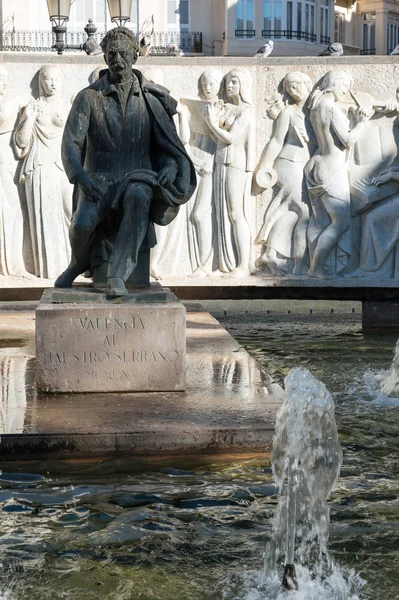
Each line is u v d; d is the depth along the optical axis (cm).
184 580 580
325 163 1440
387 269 1453
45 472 749
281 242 1459
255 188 1463
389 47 5100
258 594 566
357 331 1463
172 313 893
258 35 4369
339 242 1451
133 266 914
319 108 1430
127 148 933
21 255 1445
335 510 685
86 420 805
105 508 681
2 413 825
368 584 580
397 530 653
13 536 635
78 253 946
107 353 894
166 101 946
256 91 1449
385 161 1441
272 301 1648
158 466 761
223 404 857
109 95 933
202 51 4297
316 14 4541
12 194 1437
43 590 565
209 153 1455
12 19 3959
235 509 681
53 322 887
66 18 1809
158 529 647
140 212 905
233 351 1095
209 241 1463
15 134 1424
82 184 905
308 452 678
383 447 834
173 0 4247
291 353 1273
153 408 844
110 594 561
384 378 1101
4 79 1410
